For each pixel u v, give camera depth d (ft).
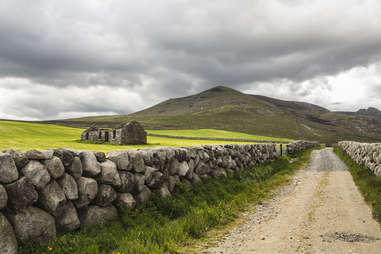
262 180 38.65
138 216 18.47
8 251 11.25
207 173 31.04
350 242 15.80
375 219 19.95
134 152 20.03
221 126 482.28
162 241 15.65
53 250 12.95
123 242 14.94
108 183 17.40
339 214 21.61
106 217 16.89
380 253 14.21
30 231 12.63
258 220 20.67
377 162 36.29
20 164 13.09
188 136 239.91
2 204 11.72
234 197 27.22
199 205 22.86
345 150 95.86
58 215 14.34
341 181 37.42
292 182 37.52
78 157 16.24
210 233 17.84
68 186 14.96
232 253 14.64
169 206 20.93
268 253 14.57
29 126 169.99
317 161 69.00
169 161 24.07
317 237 16.78
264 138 281.95
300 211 22.94
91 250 13.52
